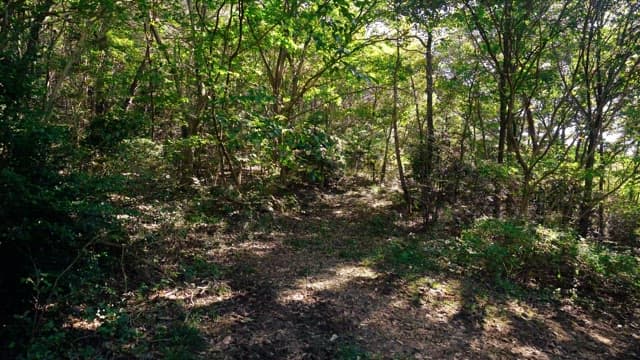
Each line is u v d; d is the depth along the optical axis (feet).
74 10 23.21
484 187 35.06
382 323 18.44
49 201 13.73
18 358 12.54
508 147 37.65
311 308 18.81
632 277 24.59
